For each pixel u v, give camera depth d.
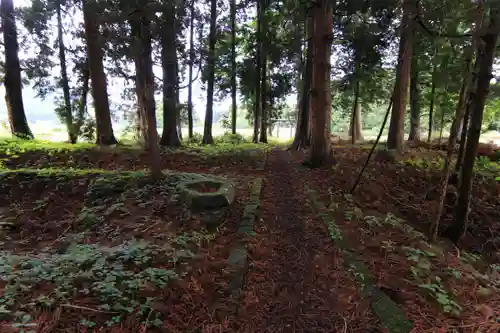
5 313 2.47
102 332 2.50
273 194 7.22
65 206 5.80
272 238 4.85
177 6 6.29
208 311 3.03
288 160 11.99
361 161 10.00
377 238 4.64
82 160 9.75
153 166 6.69
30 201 5.96
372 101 19.41
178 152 11.83
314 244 4.65
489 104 9.78
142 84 6.60
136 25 6.04
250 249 4.40
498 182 7.09
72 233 4.86
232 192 6.16
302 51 19.05
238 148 14.55
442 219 5.76
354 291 3.43
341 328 2.89
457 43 7.56
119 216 5.31
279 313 3.13
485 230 5.50
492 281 3.68
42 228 5.05
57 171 6.96
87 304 2.78
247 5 18.47
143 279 3.23
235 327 2.88
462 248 4.90
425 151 11.47
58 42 14.58
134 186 6.43
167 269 3.64
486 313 3.01
